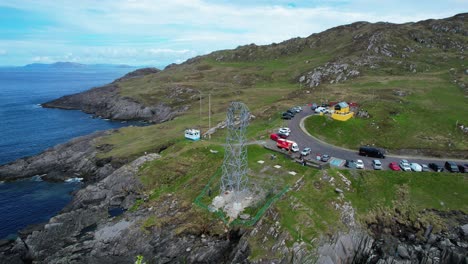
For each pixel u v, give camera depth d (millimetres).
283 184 63250
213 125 108250
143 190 75438
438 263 50250
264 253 49594
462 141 79062
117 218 66062
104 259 55531
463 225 54875
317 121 92062
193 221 59938
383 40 173875
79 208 74375
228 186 66188
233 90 170125
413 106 96062
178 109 157375
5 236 65188
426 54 161000
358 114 93000
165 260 54250
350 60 165000
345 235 53594
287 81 182000
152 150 94000
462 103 99562
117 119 171750
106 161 94000
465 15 199250
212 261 53188
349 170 66562
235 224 56312
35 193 83812
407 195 61250
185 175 76000
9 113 185625
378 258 52469
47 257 56594
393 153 77062
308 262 47438
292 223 52844
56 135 139875
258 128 93938
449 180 63781
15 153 115750
